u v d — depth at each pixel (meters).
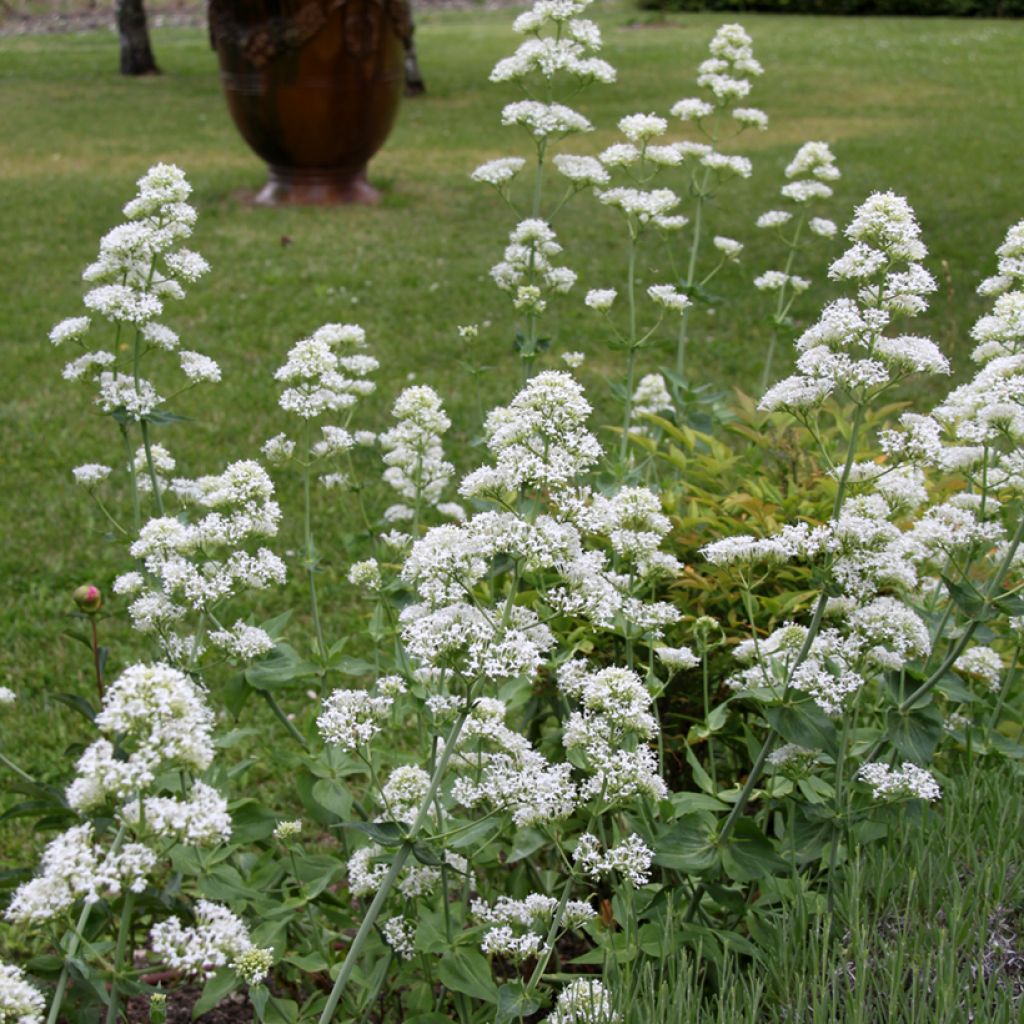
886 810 3.09
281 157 13.32
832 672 3.01
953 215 12.38
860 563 2.80
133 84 22.48
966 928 2.68
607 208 13.24
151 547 3.10
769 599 3.73
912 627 2.86
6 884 2.65
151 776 2.06
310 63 12.62
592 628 3.58
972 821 3.02
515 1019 2.90
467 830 2.67
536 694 3.65
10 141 17.02
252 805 3.00
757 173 14.59
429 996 3.00
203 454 7.12
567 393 2.62
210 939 2.25
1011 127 17.83
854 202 12.98
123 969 2.34
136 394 3.39
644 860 2.69
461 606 2.60
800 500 4.24
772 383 8.08
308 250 11.67
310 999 3.01
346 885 3.59
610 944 2.91
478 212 13.18
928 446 2.87
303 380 3.82
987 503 3.39
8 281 10.60
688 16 35.59
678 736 3.78
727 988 2.64
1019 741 3.71
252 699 4.96
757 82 22.70
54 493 6.75
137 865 2.12
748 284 10.39
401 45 13.14
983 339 3.16
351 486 4.23
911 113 19.27
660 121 4.73
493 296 10.17
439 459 4.26
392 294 10.27
